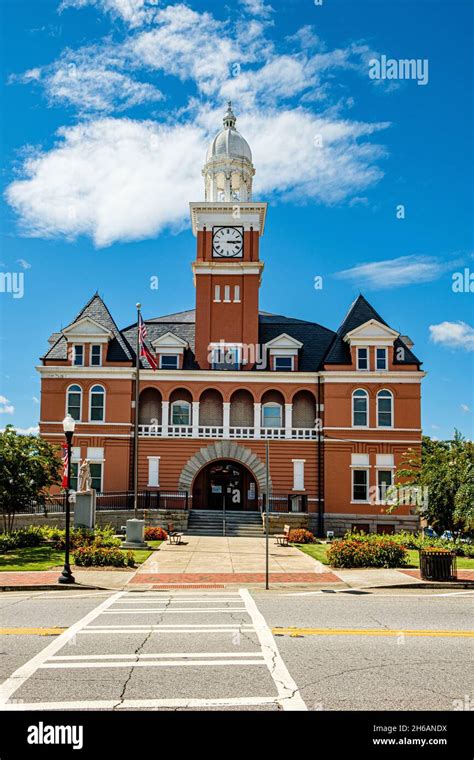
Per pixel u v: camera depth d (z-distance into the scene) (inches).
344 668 428.1
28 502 1283.2
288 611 636.1
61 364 1784.0
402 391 1760.6
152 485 1768.0
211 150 2075.5
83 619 589.9
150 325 2011.6
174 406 1846.7
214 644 490.3
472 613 633.0
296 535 1456.7
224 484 1866.4
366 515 1720.0
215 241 1948.8
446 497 1274.6
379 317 1855.3
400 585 807.7
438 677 411.5
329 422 1756.9
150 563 1026.1
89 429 1750.7
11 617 600.4
